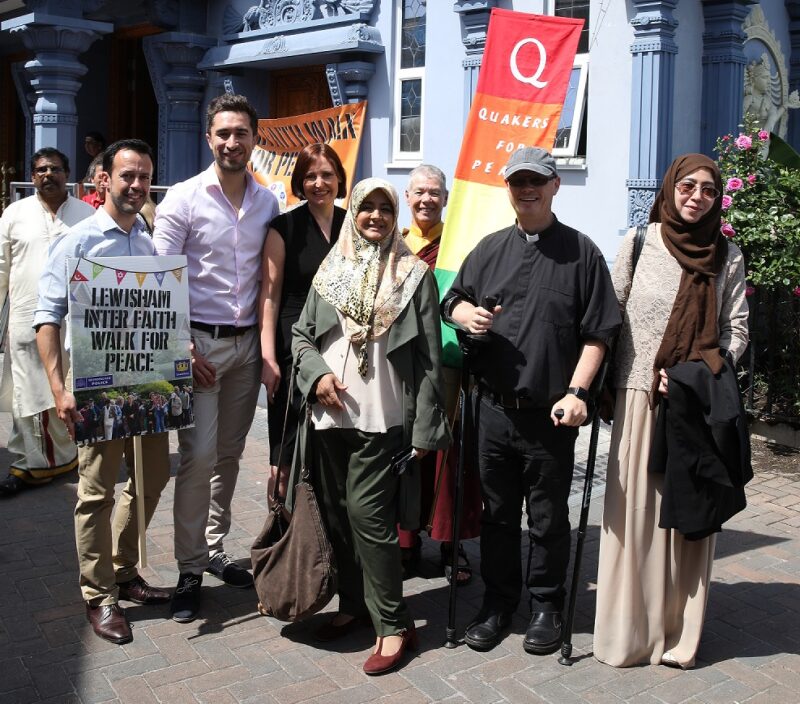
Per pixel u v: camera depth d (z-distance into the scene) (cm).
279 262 421
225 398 434
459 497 384
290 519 388
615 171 729
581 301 365
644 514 363
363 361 367
